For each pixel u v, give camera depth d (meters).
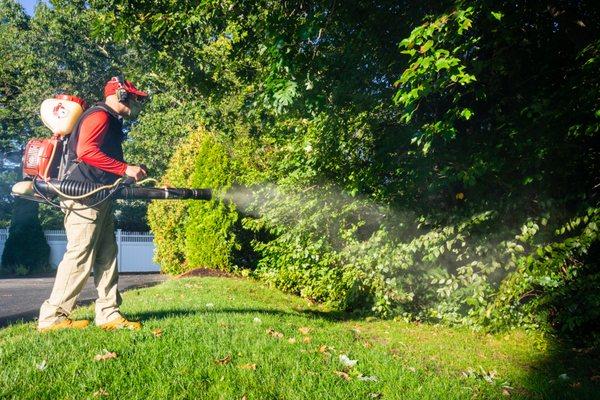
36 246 20.14
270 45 5.21
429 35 4.12
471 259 6.65
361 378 3.43
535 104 5.02
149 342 3.55
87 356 3.17
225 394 2.77
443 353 5.02
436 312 6.77
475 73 5.27
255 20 5.95
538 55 5.70
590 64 4.48
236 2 5.91
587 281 5.45
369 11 5.46
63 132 3.76
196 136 14.50
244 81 7.33
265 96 5.25
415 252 6.94
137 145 22.73
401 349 4.94
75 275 3.82
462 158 6.00
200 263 11.64
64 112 3.77
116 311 4.05
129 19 6.79
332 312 7.73
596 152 5.38
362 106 6.05
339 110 6.07
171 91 15.16
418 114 6.27
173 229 13.99
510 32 5.06
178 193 3.95
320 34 5.21
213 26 6.55
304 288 9.15
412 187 6.43
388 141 6.29
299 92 5.08
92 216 3.76
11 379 2.72
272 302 7.91
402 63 5.77
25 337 3.69
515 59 5.52
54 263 21.45
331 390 3.09
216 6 6.03
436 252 6.18
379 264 6.71
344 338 4.84
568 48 5.65
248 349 3.64
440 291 6.45
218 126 8.99
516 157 5.67
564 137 5.20
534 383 4.20
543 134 5.28
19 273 19.05
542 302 5.66
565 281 5.67
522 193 5.87
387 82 6.01
